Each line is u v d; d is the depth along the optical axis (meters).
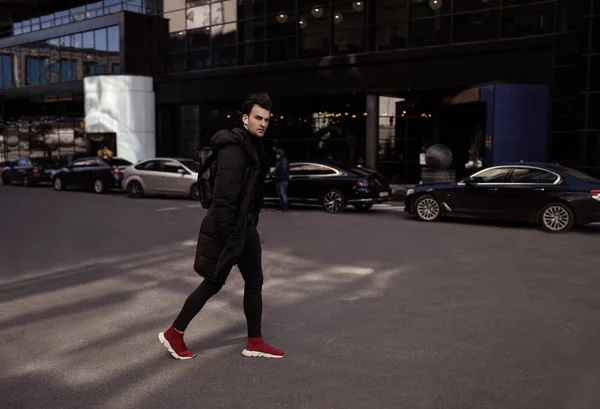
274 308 5.53
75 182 23.17
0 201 18.31
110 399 3.42
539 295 5.97
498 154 18.14
